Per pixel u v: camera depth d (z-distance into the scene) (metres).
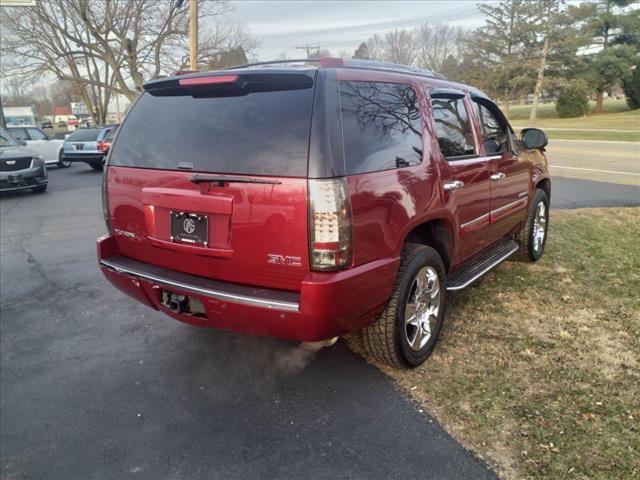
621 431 2.67
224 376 3.48
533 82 49.34
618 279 4.93
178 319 3.20
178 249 3.04
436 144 3.46
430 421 2.85
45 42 33.31
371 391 3.19
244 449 2.72
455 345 3.67
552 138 27.14
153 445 2.79
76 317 4.60
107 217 3.56
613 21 45.44
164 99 3.27
